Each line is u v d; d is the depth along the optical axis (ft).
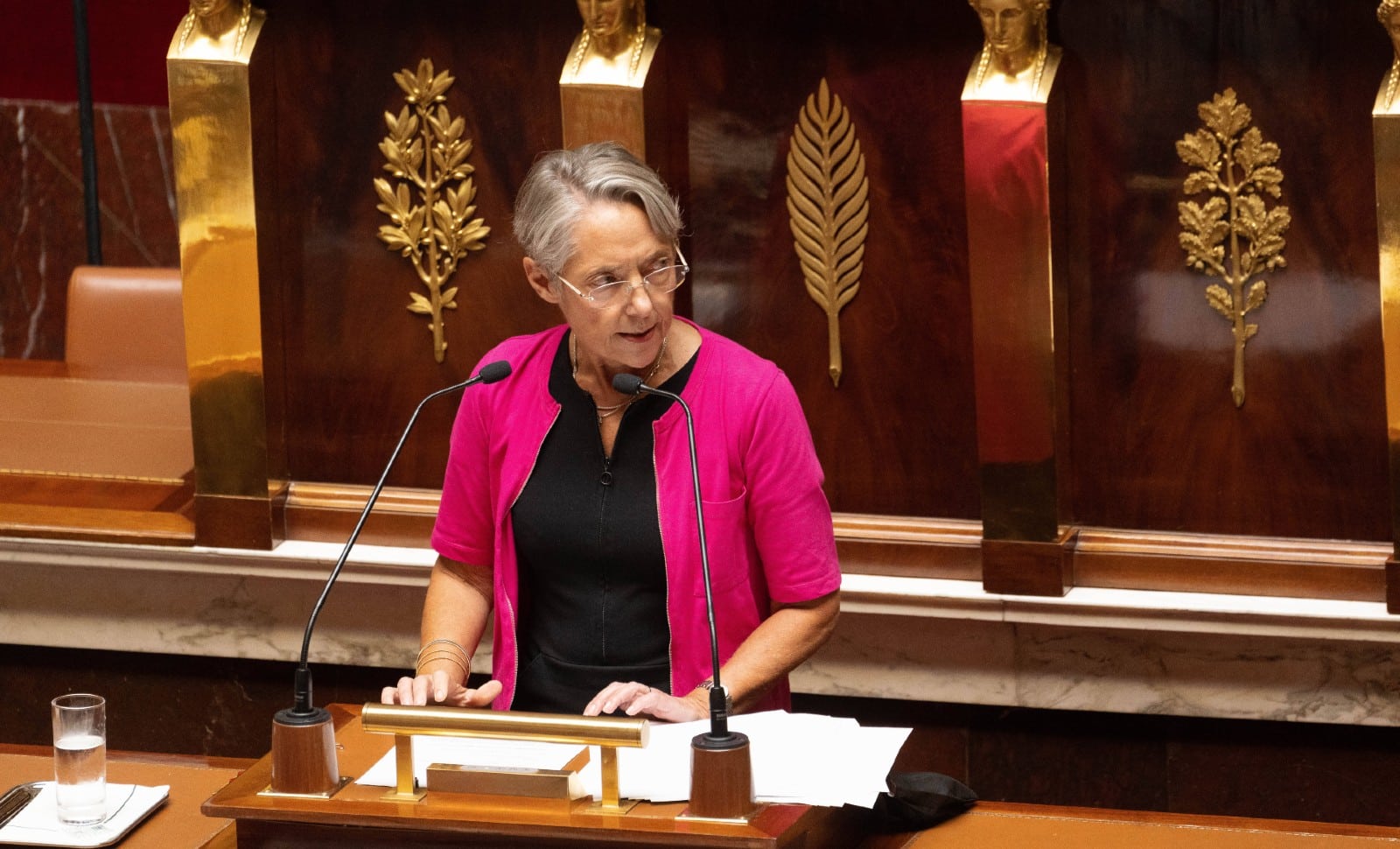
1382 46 26.91
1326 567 28.27
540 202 22.21
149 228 55.11
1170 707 29.53
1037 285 27.86
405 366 31.73
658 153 29.58
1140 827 21.38
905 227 29.35
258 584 32.78
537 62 30.22
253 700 33.91
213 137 30.27
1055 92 27.71
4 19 53.88
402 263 31.40
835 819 20.70
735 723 21.01
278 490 32.09
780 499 23.11
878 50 28.91
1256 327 28.22
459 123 30.66
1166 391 28.84
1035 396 28.27
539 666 23.90
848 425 30.25
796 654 23.18
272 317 31.53
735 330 30.50
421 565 31.14
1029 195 27.58
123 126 54.54
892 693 30.81
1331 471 28.35
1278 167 27.68
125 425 36.45
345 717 23.11
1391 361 26.78
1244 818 21.57
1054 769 30.78
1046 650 29.89
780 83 29.48
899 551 30.04
